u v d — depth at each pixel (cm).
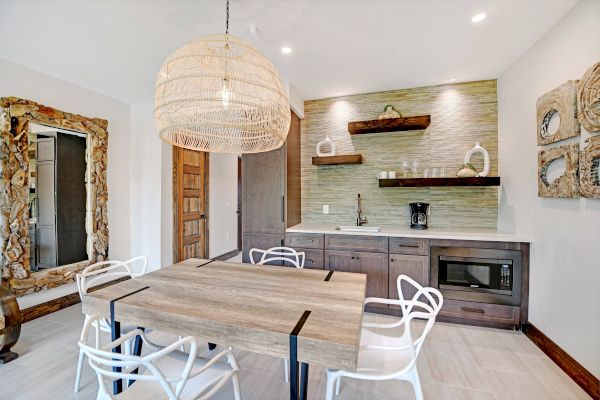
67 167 311
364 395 178
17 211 262
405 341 161
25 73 273
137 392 124
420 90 329
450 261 268
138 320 140
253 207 333
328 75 297
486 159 290
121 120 377
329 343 107
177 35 221
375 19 202
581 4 182
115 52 247
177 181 414
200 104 142
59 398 172
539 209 230
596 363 171
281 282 177
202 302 146
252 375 196
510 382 187
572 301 192
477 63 270
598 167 166
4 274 256
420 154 330
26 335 247
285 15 196
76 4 183
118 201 372
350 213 355
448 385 184
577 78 187
